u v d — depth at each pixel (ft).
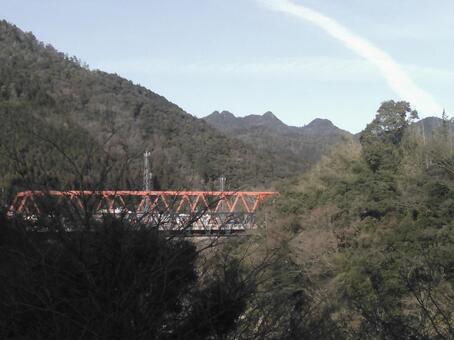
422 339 19.74
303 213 108.78
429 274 25.30
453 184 100.63
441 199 99.81
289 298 17.83
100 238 15.12
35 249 14.78
